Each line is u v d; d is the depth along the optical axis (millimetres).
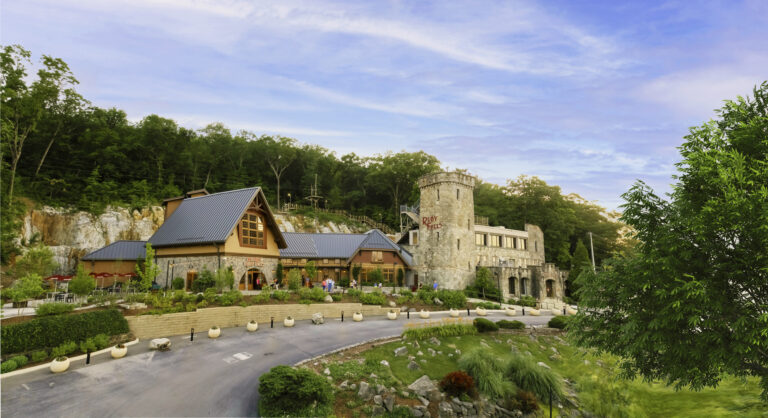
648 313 15781
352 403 19031
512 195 91688
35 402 16203
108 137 68625
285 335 28625
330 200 100062
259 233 43781
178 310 28203
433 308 43062
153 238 44000
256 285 43125
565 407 23062
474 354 24594
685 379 15328
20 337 20078
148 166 74062
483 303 47125
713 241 14648
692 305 13609
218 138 95438
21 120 53625
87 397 17016
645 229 16594
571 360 29594
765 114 15016
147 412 16172
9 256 43875
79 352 21984
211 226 40094
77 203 57781
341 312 37219
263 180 98812
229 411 16828
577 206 97688
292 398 17312
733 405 18969
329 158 107188
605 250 89125
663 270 14898
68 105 64688
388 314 37156
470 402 21156
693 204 14883
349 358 23922
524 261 72500
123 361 21516
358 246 57312
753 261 13359
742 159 13383
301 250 56250
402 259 59688
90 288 28328
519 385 23859
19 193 52531
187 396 17875
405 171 96375
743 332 13109
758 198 12641
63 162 64188
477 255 64188
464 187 60469
